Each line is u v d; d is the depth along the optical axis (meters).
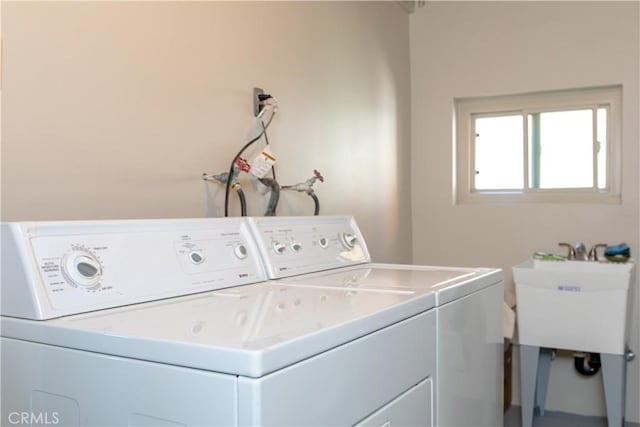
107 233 1.14
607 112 2.97
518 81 3.04
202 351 0.77
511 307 3.06
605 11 2.84
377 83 2.87
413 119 3.30
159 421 0.81
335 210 2.45
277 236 1.60
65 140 1.29
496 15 3.09
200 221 1.38
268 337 0.82
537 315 2.60
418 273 1.66
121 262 1.13
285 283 1.44
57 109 1.27
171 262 1.23
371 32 2.81
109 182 1.40
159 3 1.56
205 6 1.72
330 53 2.43
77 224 1.08
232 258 1.40
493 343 1.70
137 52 1.49
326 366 0.88
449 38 3.20
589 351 2.52
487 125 3.28
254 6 1.95
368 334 1.00
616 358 2.48
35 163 1.23
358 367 0.97
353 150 2.62
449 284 1.41
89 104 1.35
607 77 2.84
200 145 1.69
